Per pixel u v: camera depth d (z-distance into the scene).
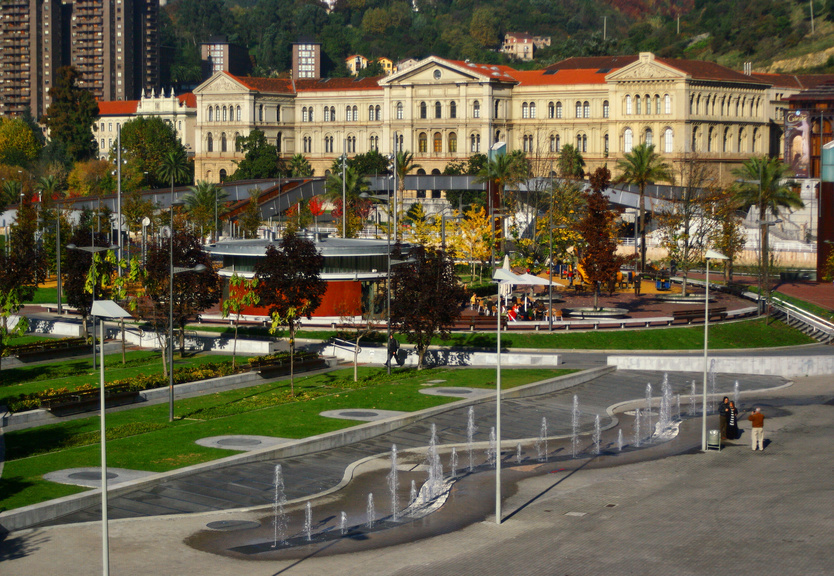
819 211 136.50
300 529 46.59
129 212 167.00
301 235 119.81
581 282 131.38
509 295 107.50
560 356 89.75
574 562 41.50
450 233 141.50
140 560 42.12
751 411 72.69
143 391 73.00
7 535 44.88
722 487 52.59
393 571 41.09
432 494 52.03
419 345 84.94
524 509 49.78
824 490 51.09
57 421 66.44
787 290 127.38
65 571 40.69
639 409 73.94
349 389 75.88
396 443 62.34
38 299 127.06
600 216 109.38
